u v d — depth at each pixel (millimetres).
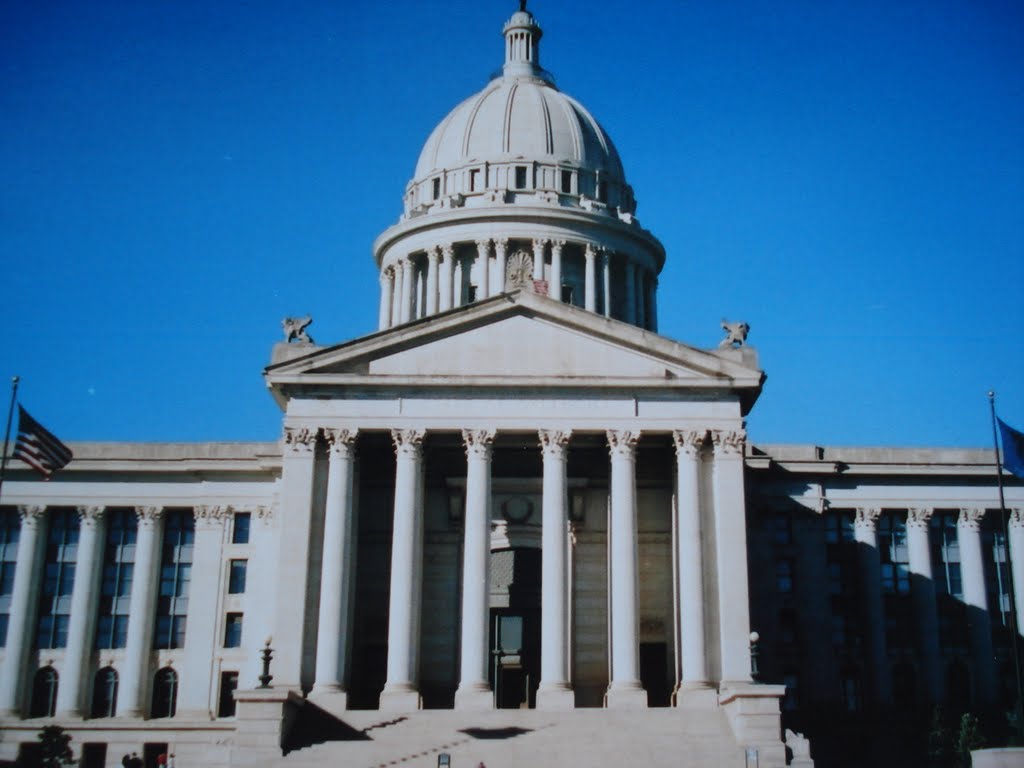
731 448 59250
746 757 47125
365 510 65938
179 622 74312
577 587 65062
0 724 71125
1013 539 76312
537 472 67188
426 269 94312
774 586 73438
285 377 59688
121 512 76438
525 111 97500
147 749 70750
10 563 75500
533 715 53406
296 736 51812
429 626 64625
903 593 75625
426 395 59844
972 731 62062
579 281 92438
